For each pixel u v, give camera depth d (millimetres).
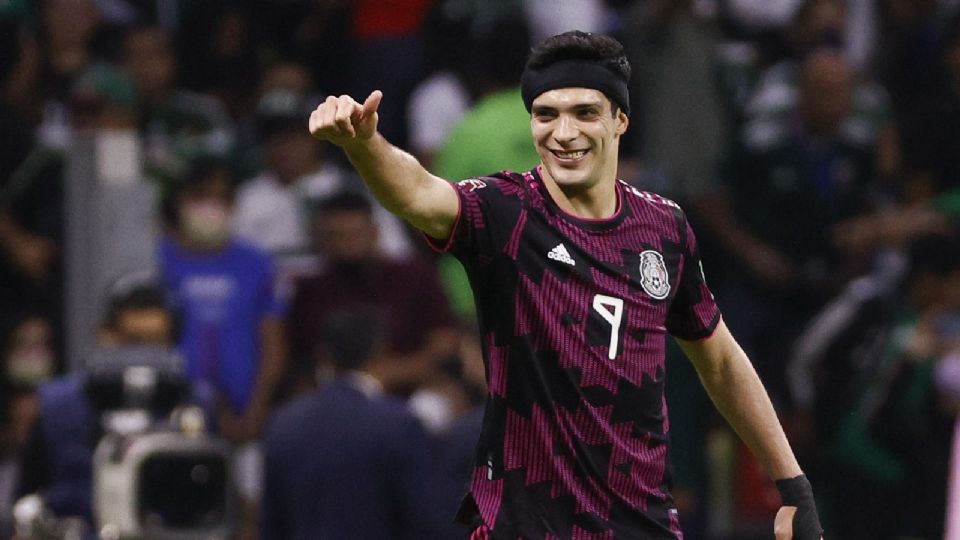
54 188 38125
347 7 47188
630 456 18094
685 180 42656
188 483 24797
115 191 31750
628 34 43375
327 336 30172
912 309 38000
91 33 43594
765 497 39969
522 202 17969
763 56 47250
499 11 44844
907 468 37500
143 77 42438
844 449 38062
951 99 44812
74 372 31547
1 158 37906
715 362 19219
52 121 42594
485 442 18156
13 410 35500
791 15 48250
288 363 37281
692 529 39000
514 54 38656
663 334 18438
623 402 18047
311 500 29688
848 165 42438
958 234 38594
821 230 42062
